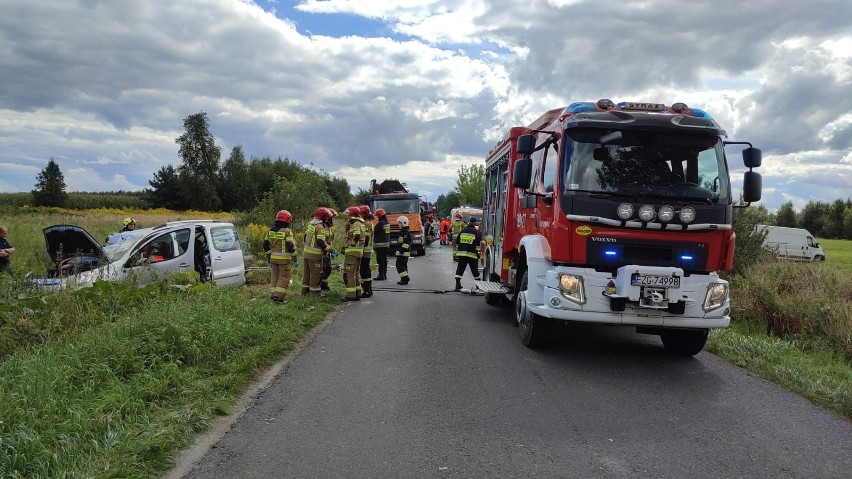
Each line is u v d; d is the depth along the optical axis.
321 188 27.47
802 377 6.36
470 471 3.91
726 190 6.72
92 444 3.98
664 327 6.66
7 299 7.23
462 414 5.05
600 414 5.15
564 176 6.77
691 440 4.59
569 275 6.58
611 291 6.48
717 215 6.59
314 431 4.60
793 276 11.21
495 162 11.26
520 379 6.20
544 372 6.51
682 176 6.77
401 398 5.46
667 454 4.29
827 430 4.89
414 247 27.17
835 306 9.16
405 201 27.52
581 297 6.54
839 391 5.72
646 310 6.52
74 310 7.15
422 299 12.17
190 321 6.80
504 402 5.41
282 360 6.85
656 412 5.25
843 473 4.04
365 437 4.49
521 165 7.45
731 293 10.82
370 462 4.03
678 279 6.39
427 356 7.11
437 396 5.54
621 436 4.63
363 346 7.60
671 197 6.62
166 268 10.90
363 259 12.14
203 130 82.69
